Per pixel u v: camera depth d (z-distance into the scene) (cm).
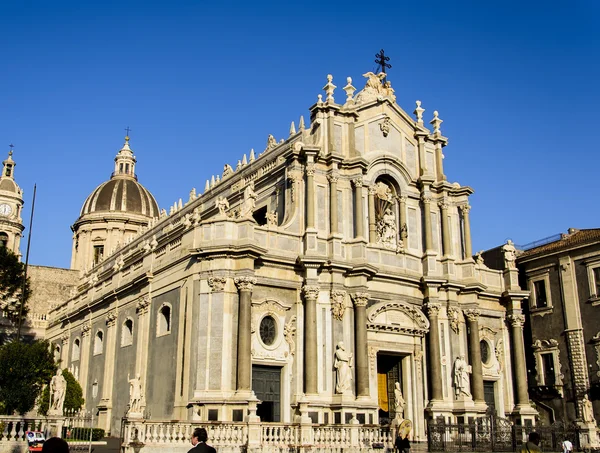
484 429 3831
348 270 3938
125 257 5653
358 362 3812
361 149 4322
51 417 2908
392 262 4228
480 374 4353
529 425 4297
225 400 3362
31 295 7456
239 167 4928
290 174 4019
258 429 2977
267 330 3703
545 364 5216
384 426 3325
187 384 3528
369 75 4544
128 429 2866
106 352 4772
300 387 3694
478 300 4556
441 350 4284
